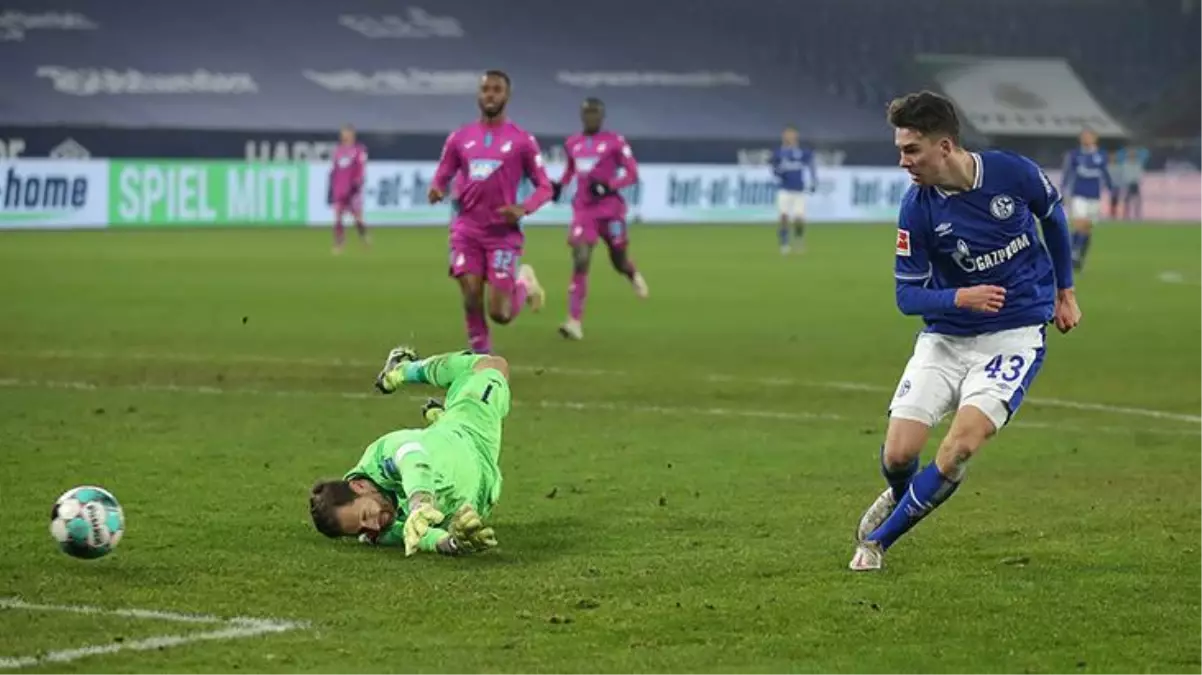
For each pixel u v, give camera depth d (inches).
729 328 2989.7
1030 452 1713.8
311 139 6166.3
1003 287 1145.4
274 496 1421.0
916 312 1131.9
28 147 5561.0
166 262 4372.5
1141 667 929.5
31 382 2155.5
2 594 1071.6
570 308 2810.0
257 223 6063.0
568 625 1008.2
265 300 3383.4
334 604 1053.2
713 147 6855.3
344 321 3002.0
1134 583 1124.5
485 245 2191.2
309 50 7450.8
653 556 1202.6
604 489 1477.6
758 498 1441.9
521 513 1365.7
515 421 1889.8
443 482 1186.6
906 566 1175.6
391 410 1963.6
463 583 1108.5
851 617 1031.0
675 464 1615.4
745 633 994.1
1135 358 2573.8
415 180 6368.1
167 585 1098.7
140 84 6929.1
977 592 1096.8
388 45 7652.6
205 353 2493.8
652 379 2277.3
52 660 925.8
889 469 1157.7
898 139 1124.5
